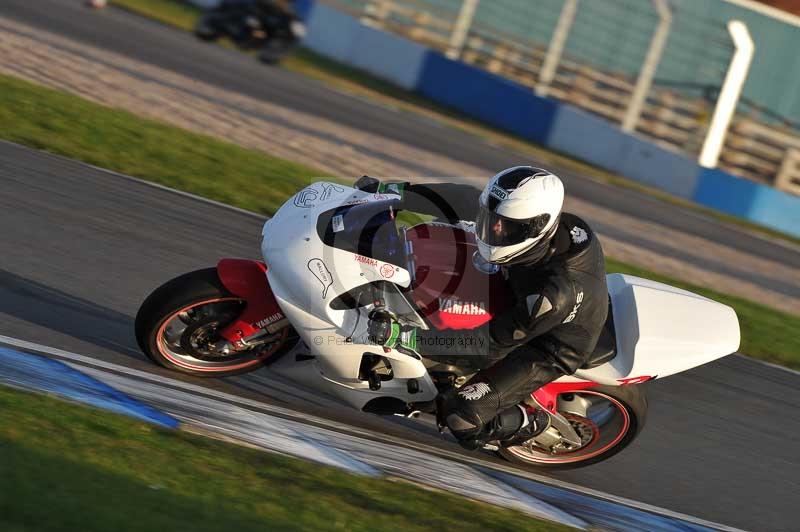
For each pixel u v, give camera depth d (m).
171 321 18.23
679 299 19.45
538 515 16.16
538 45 88.56
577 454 19.53
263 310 17.44
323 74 73.69
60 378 15.95
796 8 87.56
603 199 54.88
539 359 16.97
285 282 16.39
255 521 12.54
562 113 76.31
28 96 37.06
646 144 72.88
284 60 73.12
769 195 70.81
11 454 12.35
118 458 13.31
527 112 77.81
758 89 82.12
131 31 60.84
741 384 26.83
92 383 16.19
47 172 28.50
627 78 83.44
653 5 75.81
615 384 17.94
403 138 53.44
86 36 54.28
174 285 17.22
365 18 94.75
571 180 58.34
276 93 54.78
